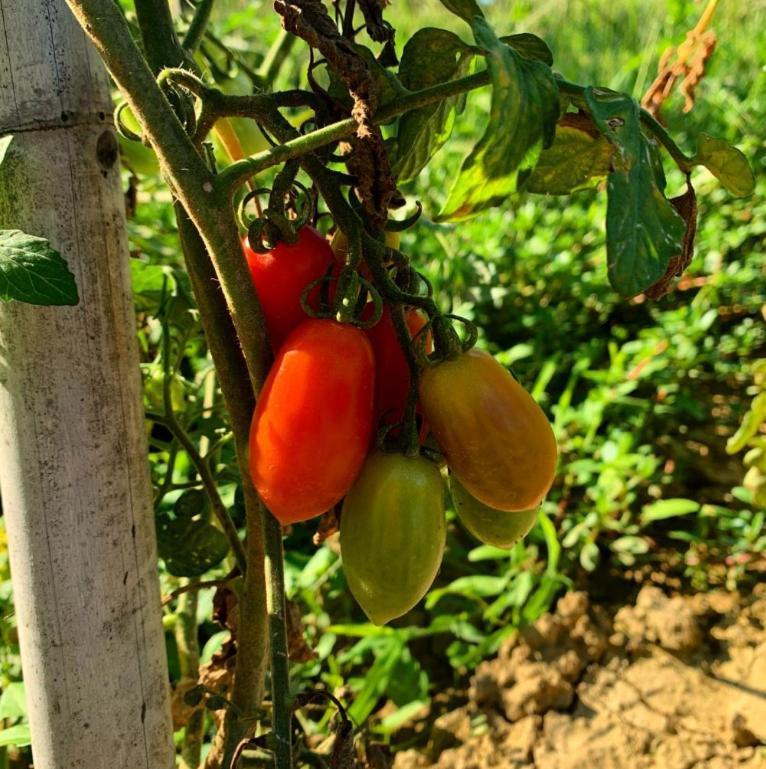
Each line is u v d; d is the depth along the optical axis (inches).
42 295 9.3
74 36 10.3
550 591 27.3
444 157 48.8
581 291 39.8
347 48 9.7
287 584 25.4
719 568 29.8
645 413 33.3
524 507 10.5
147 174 18.5
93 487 11.0
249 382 11.5
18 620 11.5
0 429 10.9
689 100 17.1
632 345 34.9
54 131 10.3
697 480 33.5
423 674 25.0
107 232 10.8
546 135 9.9
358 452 10.0
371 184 10.3
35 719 11.7
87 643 11.3
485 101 54.2
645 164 9.9
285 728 11.3
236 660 13.5
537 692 25.5
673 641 26.8
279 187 10.3
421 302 10.2
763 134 46.5
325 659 26.7
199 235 10.9
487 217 44.1
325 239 11.4
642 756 24.0
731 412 36.1
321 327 10.0
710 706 25.1
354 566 10.3
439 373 10.2
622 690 25.9
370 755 15.1
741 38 57.2
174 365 17.9
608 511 30.1
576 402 36.7
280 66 19.3
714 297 38.9
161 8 11.6
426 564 10.2
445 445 10.3
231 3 54.2
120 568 11.4
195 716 18.5
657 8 60.7
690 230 11.9
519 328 38.5
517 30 60.9
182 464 25.0
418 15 65.0
